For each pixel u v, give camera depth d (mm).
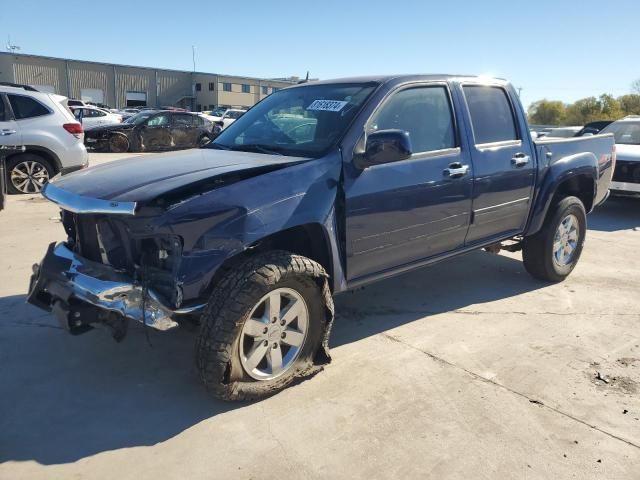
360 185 3428
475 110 4340
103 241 3018
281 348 3250
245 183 2984
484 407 3123
